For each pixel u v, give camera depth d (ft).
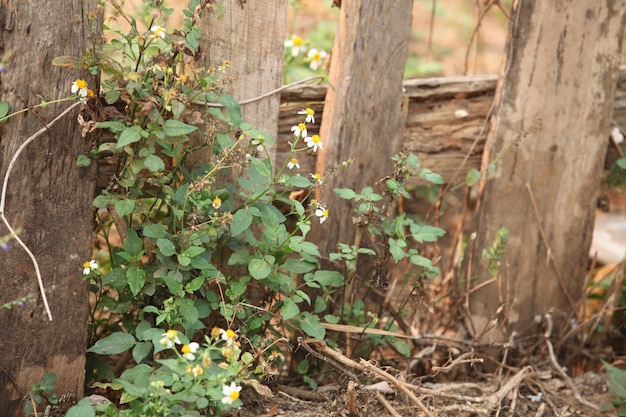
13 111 10.16
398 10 12.68
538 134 13.84
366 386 12.43
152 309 10.59
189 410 10.16
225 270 12.13
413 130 13.64
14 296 10.51
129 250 10.93
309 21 21.44
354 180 13.02
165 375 10.05
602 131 14.07
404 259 14.89
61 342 10.91
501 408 12.79
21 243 9.87
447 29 27.89
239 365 10.16
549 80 13.66
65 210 10.62
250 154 11.48
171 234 11.21
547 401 13.16
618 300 14.60
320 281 11.75
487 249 13.98
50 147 10.40
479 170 14.12
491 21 28.48
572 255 14.48
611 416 13.00
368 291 13.15
